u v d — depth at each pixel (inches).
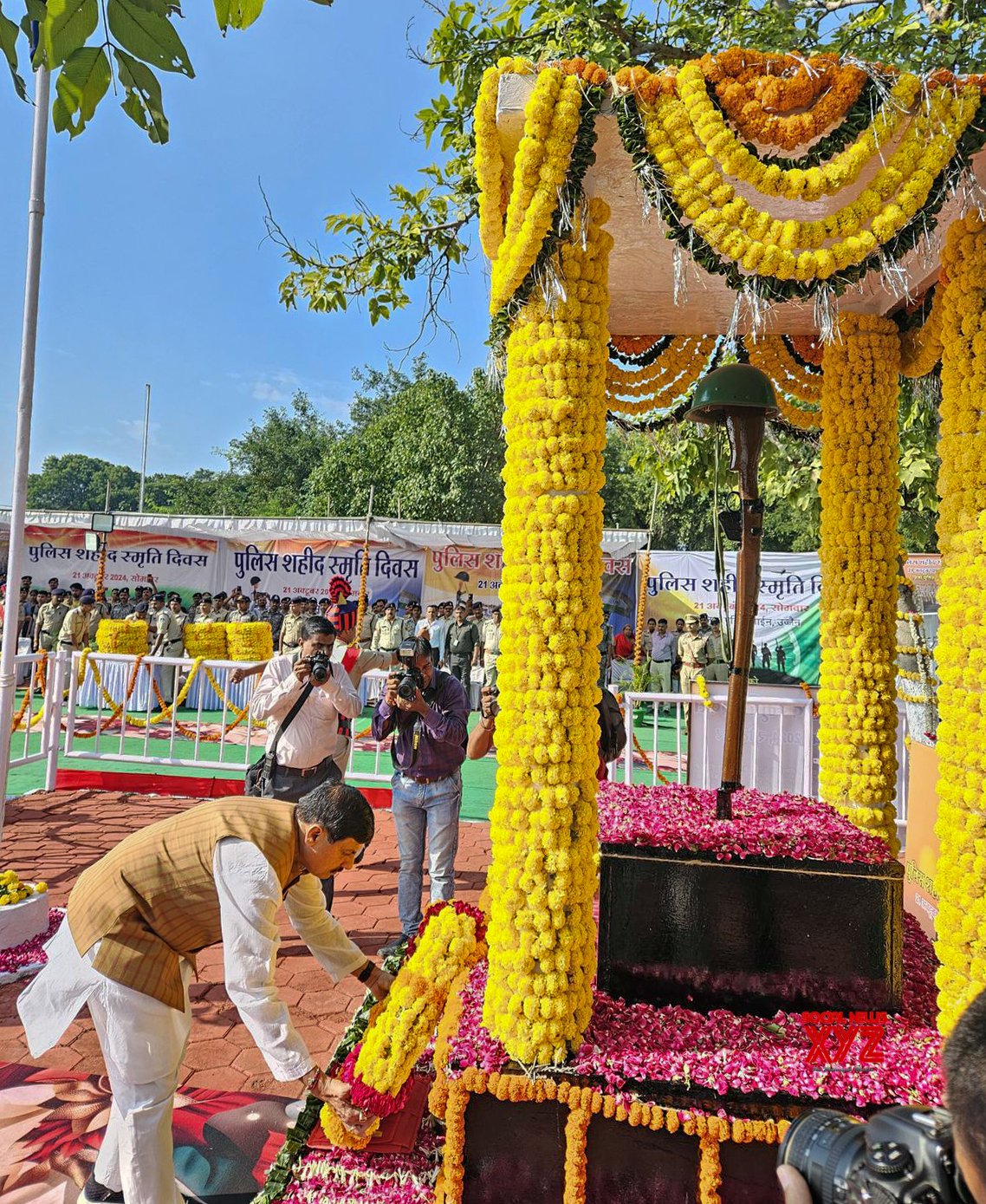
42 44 70.9
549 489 95.5
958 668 96.1
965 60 197.5
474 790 349.1
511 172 101.7
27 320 175.5
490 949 98.3
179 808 287.3
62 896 205.2
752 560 118.9
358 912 204.2
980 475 95.7
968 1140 37.7
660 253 133.0
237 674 292.7
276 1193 101.7
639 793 129.3
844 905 103.9
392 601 632.4
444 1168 93.0
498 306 100.5
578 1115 89.7
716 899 105.4
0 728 178.2
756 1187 87.9
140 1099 92.3
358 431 1406.3
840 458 153.9
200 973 171.6
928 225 94.1
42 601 597.3
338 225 231.9
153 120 77.7
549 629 94.2
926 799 148.6
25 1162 111.5
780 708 228.8
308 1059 92.0
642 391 173.6
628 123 91.3
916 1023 103.8
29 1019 93.7
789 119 90.4
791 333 167.6
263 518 634.2
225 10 68.7
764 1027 100.6
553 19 204.8
